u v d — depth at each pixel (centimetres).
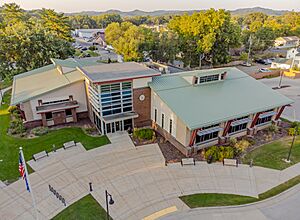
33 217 1731
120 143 2692
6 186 2034
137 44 6069
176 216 1741
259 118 2867
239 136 2833
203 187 2039
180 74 3136
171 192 1981
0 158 2408
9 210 1794
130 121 2948
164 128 2772
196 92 2830
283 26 11462
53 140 2744
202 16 6150
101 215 1744
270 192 1975
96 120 3020
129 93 2841
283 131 3008
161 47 6275
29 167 2283
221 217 1730
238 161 2380
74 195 1945
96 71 2953
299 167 2297
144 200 1894
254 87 3147
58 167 2289
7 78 4597
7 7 7231
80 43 11500
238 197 1925
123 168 2288
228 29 6266
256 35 8556
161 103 2722
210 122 2364
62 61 3966
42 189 2008
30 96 2942
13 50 4622
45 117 3002
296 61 6131
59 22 7319
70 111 3161
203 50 6119
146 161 2389
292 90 4647
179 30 6638
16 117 3319
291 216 1733
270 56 8412
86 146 2633
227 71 3206
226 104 2694
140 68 3108
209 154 2372
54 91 3042
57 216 1734
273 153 2519
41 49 4819
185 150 2453
